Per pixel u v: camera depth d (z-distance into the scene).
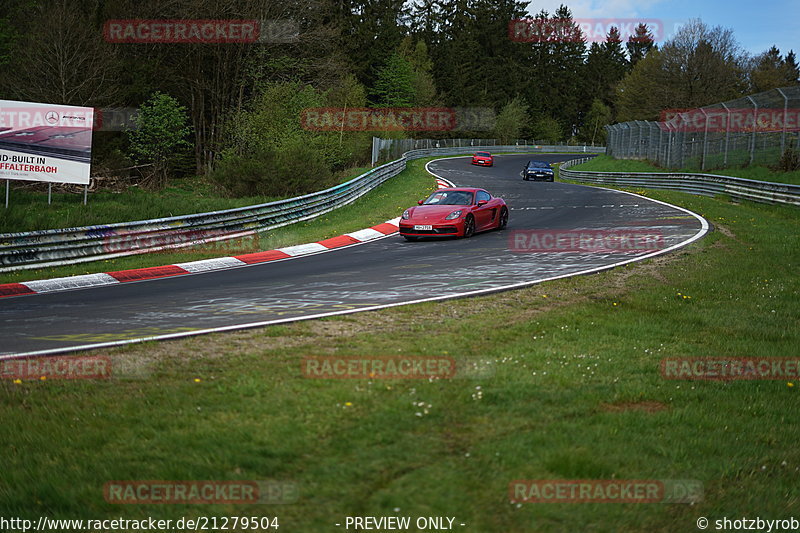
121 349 6.21
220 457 3.79
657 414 4.66
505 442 4.06
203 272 12.42
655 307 8.26
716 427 4.52
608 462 3.85
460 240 15.74
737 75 64.25
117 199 21.81
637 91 75.50
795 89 25.64
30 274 12.13
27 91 28.58
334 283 10.55
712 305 8.42
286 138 31.34
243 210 17.05
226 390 4.94
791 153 25.89
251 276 11.68
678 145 34.97
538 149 90.75
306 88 35.06
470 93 87.19
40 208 19.11
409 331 6.91
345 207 22.62
